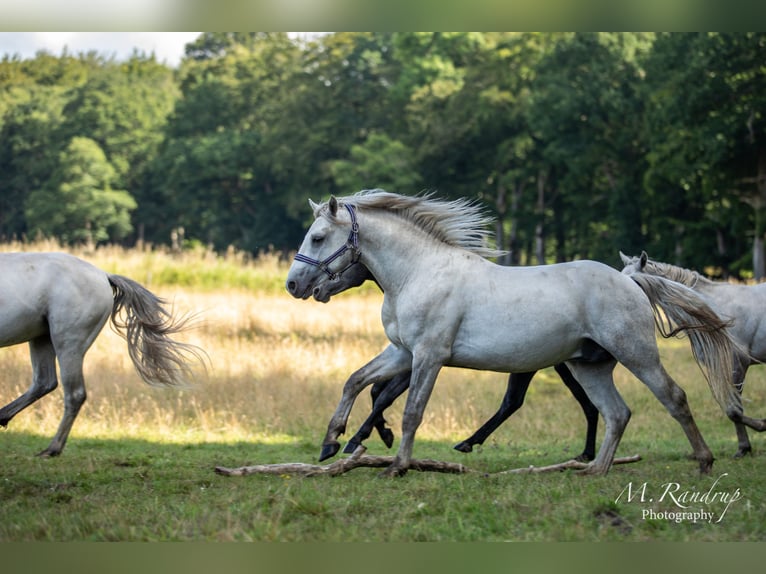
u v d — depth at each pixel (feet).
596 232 202.18
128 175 286.87
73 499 28.17
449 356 31.12
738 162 144.36
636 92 175.73
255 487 29.78
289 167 240.12
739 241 166.71
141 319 37.14
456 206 32.53
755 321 38.81
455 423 46.96
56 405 46.73
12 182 280.51
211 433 44.78
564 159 183.42
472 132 206.49
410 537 23.95
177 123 289.33
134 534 24.16
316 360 61.31
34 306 34.68
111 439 42.14
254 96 292.20
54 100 299.58
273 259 112.47
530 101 189.57
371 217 31.83
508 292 30.81
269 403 48.88
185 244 272.72
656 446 41.70
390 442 34.81
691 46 150.51
